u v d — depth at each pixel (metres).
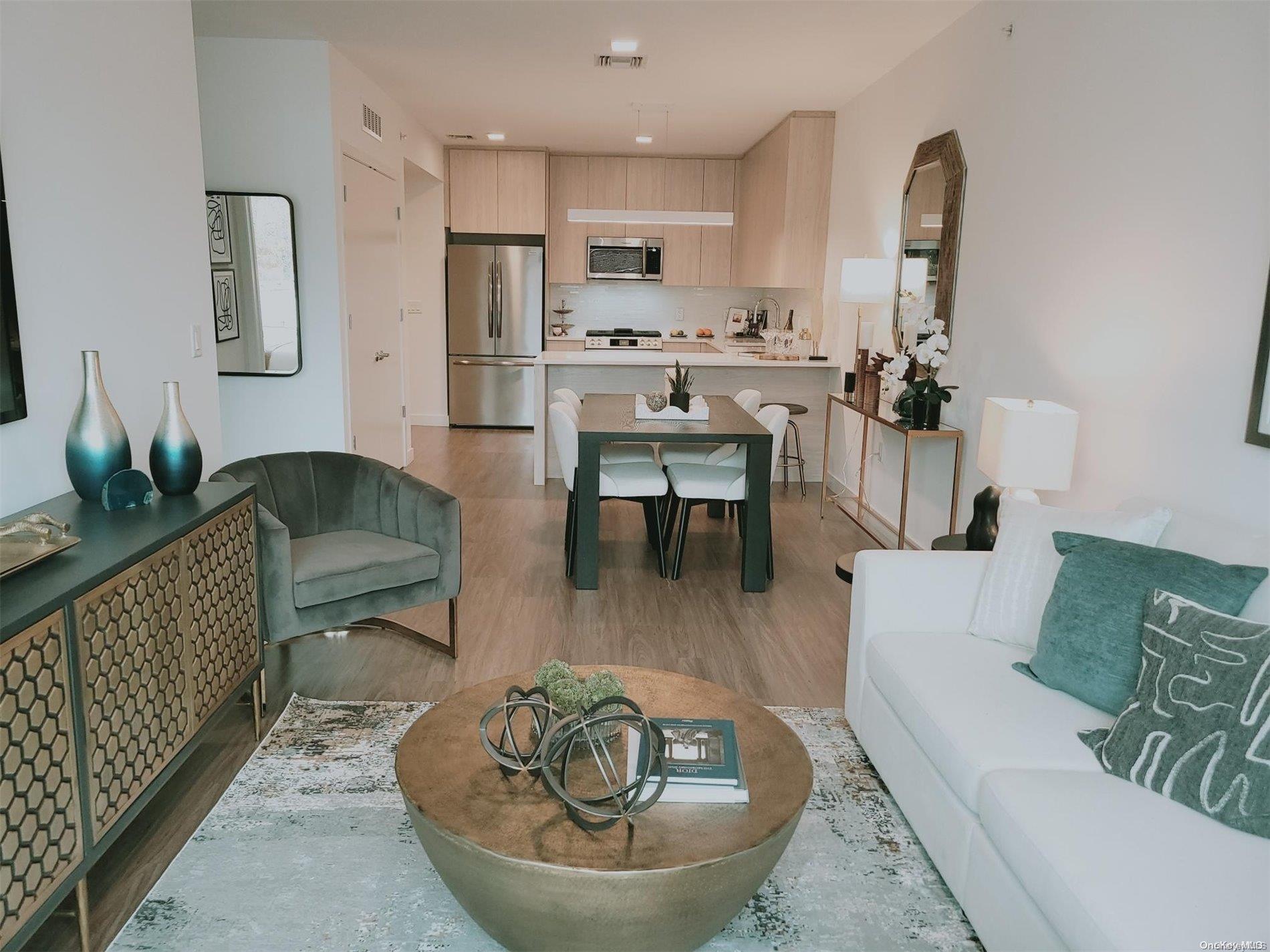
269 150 5.18
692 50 5.01
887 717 2.43
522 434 8.68
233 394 5.46
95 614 1.83
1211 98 2.55
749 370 6.63
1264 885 1.46
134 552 1.98
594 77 5.68
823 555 4.81
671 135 7.68
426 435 8.49
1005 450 2.97
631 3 4.22
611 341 9.29
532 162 8.52
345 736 2.73
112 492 2.34
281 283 5.29
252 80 5.10
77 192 2.48
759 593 4.17
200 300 3.27
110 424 2.38
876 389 5.11
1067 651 2.13
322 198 5.25
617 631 3.67
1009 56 3.84
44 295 2.35
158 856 2.15
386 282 6.52
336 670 3.23
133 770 2.00
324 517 3.45
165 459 2.51
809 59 5.16
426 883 2.05
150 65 2.89
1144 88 2.88
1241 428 2.42
